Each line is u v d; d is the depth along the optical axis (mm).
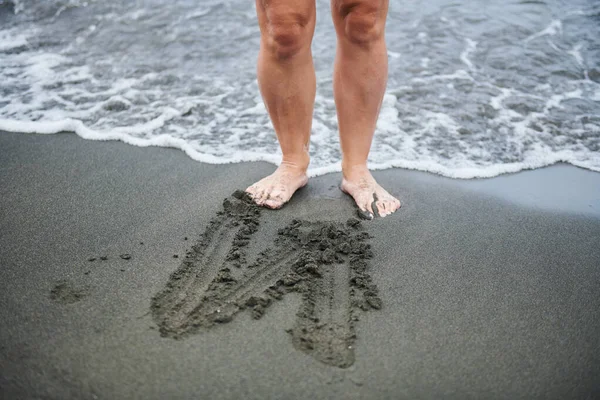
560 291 1252
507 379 1009
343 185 1611
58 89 2291
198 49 2650
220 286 1202
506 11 3053
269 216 1486
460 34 2812
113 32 2828
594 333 1131
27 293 1163
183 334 1065
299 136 1550
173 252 1321
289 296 1180
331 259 1304
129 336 1054
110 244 1347
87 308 1125
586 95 2291
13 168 1711
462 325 1133
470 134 2010
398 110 2156
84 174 1692
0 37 2770
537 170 1812
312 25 1372
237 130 2010
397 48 2670
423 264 1327
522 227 1501
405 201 1602
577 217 1559
